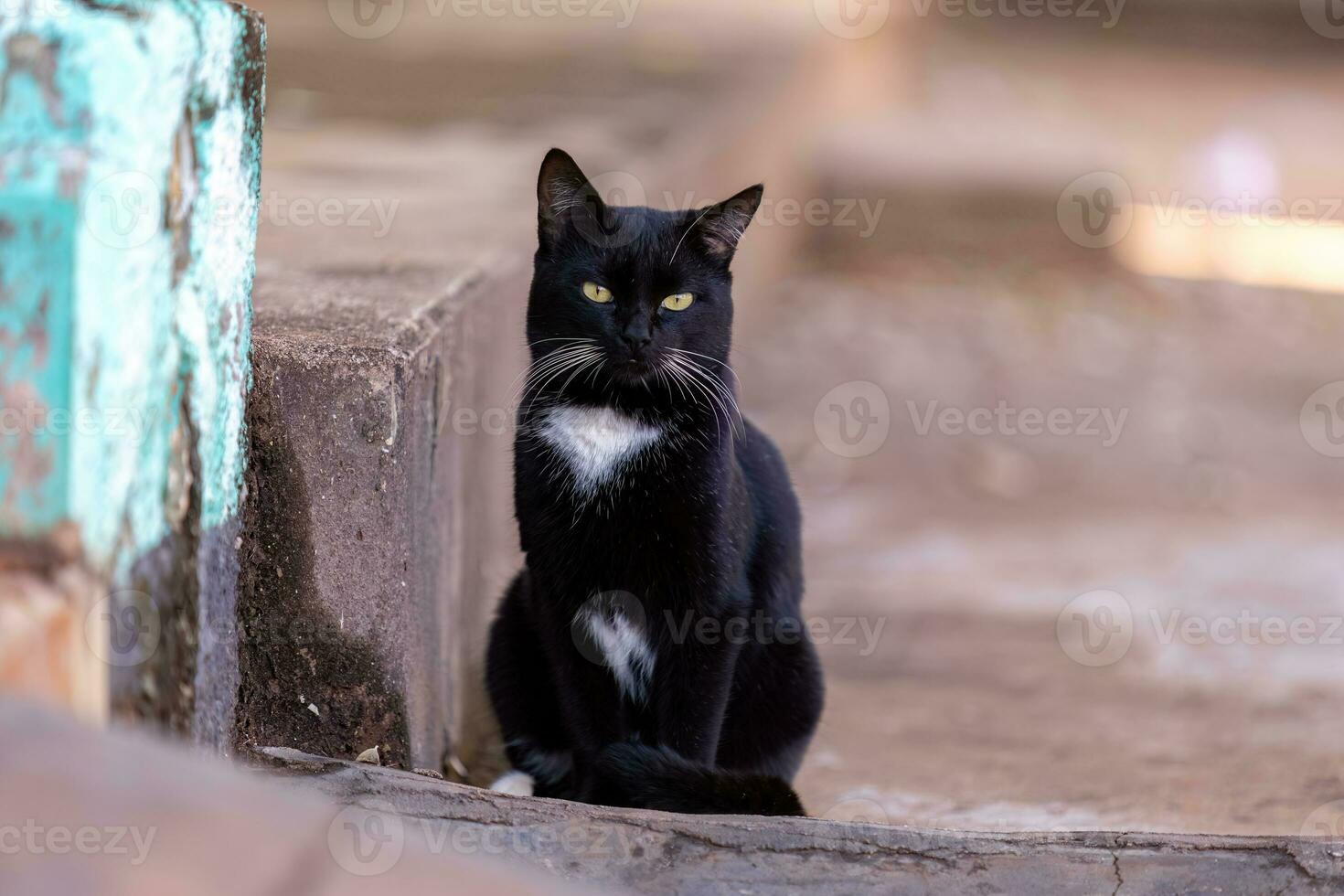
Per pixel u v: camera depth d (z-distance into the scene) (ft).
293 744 10.09
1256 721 15.97
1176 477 28.14
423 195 19.56
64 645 6.14
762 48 41.65
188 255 7.38
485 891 5.75
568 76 33.76
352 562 9.97
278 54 34.19
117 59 6.46
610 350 11.23
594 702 11.57
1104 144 50.75
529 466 11.48
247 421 9.51
